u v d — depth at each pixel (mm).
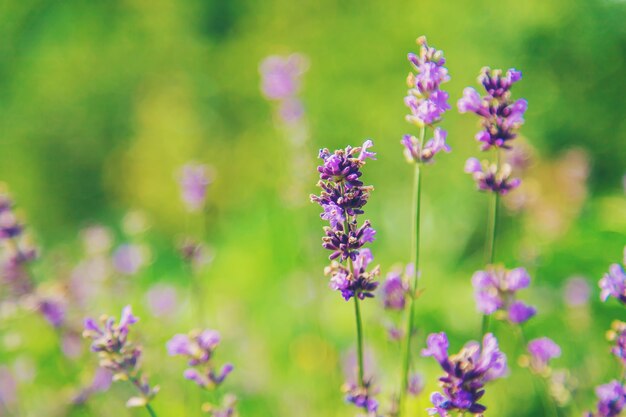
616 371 607
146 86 2045
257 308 978
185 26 2082
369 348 623
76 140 2027
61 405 629
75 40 2137
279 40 1720
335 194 457
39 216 1973
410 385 522
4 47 2178
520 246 760
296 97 704
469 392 453
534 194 695
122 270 786
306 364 724
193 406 638
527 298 720
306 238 782
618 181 1238
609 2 1330
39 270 797
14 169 1982
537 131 1269
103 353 493
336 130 1391
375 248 1091
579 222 864
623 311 691
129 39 2127
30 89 2074
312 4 1704
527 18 1304
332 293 848
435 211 1124
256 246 1142
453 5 1400
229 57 1880
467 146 1207
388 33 1480
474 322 792
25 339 737
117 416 632
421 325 806
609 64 1317
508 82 487
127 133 2027
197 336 511
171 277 1247
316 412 660
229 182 1732
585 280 660
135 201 1881
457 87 1268
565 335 682
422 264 1001
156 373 646
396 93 1375
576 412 545
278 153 1515
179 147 1808
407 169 1264
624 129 1271
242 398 675
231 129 1875
